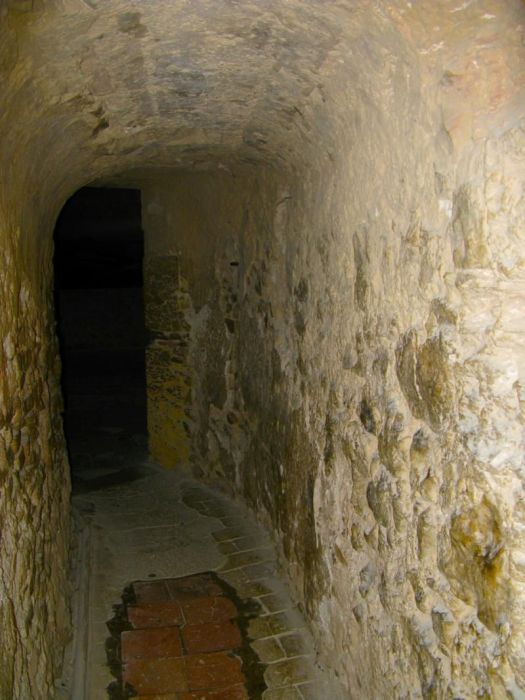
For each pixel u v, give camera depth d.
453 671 1.30
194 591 2.83
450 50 1.16
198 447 4.14
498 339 1.13
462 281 1.20
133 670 2.31
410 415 1.48
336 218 2.01
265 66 1.80
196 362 4.10
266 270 3.05
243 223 3.35
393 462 1.58
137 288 8.29
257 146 2.57
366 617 1.82
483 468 1.16
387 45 1.35
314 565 2.40
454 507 1.27
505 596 1.12
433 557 1.38
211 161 3.04
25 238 2.01
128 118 2.22
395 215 1.52
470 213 1.17
